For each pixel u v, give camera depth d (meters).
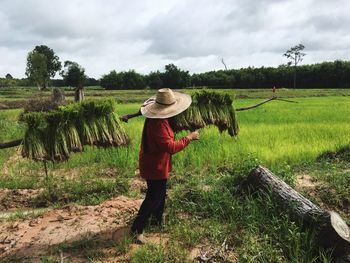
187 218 6.25
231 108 7.70
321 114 21.06
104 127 6.78
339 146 10.71
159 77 90.44
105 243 5.50
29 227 6.15
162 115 5.11
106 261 5.04
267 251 5.10
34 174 9.66
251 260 4.88
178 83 89.94
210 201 6.61
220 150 10.43
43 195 7.78
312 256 5.12
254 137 12.61
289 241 5.30
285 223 5.51
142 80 90.00
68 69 96.88
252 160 7.66
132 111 22.78
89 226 6.05
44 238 5.73
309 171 8.81
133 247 5.35
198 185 7.29
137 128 15.12
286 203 5.94
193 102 7.30
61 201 7.68
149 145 5.27
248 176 6.73
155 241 5.53
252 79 89.56
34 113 6.48
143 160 5.38
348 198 7.00
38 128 6.49
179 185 7.58
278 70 91.19
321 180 7.84
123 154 10.22
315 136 12.80
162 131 5.16
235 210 6.12
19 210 7.38
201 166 9.53
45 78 103.56
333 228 4.98
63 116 6.55
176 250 5.14
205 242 5.50
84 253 5.24
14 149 12.78
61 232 5.89
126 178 8.95
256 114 21.36
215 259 5.02
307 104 30.80
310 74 89.31
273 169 8.44
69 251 5.34
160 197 5.48
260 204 6.26
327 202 7.03
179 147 5.20
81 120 6.68
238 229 5.86
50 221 6.33
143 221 5.42
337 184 7.38
